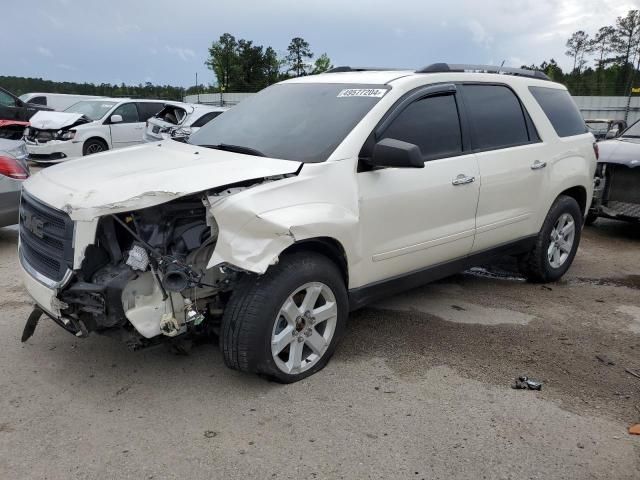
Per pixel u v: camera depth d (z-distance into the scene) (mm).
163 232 3188
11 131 15125
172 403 3314
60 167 3828
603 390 3607
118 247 3189
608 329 4605
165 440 2967
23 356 3828
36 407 3240
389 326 4500
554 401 3453
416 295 5258
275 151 3852
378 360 3908
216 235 3209
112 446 2908
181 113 11477
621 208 7664
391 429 3111
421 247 4184
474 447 2977
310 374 3656
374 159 3615
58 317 3281
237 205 3105
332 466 2797
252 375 3652
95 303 3121
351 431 3082
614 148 7754
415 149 3500
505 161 4777
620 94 26922
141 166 3588
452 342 4234
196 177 3242
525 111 5156
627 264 6633
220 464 2791
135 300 3170
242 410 3258
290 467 2781
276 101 4574
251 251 3109
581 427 3189
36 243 3451
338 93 4273
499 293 5414
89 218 2992
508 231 4980
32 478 2666
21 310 4590
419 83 4246
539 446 3004
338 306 3682
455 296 5277
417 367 3824
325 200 3496
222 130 4504
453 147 4414
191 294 3324
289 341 3465
